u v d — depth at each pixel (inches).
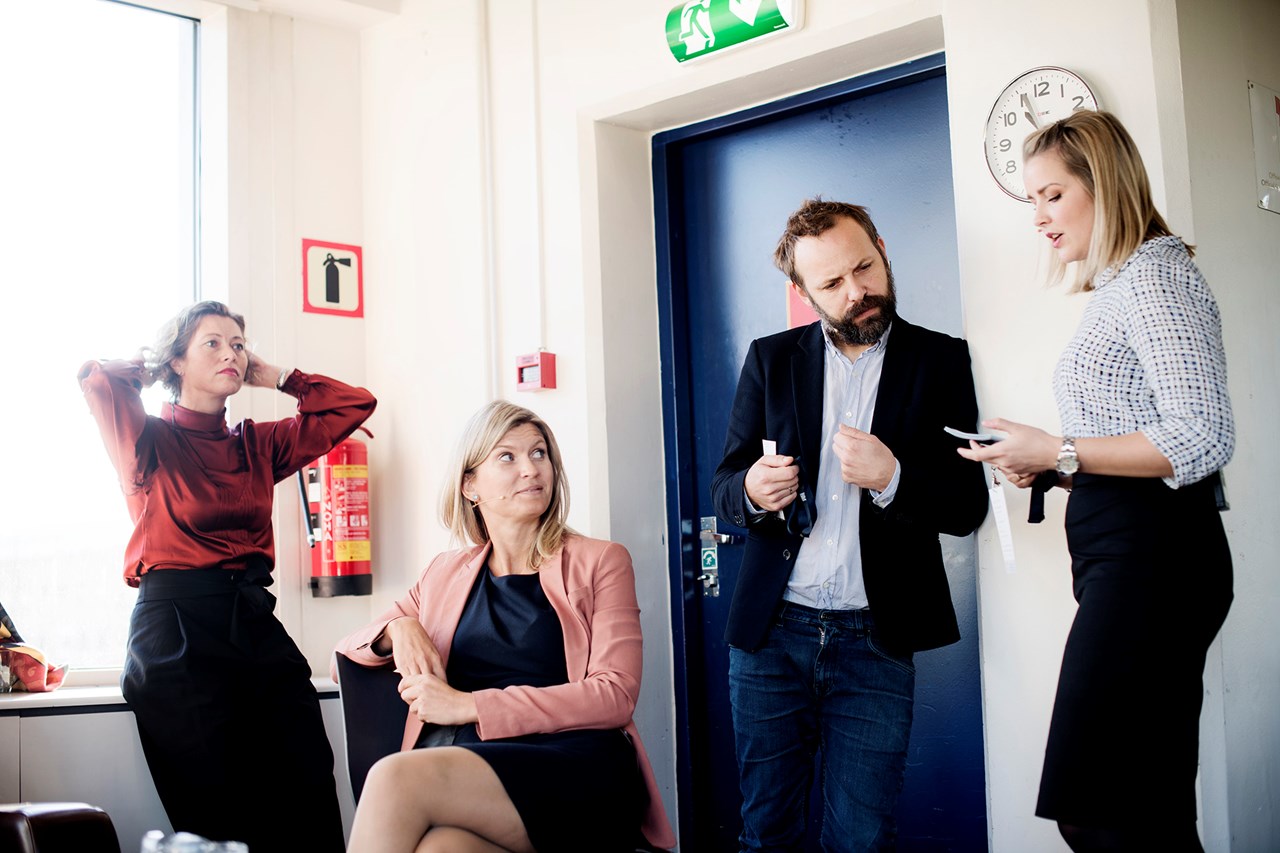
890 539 92.9
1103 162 75.5
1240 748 100.3
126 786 124.0
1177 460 69.1
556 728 88.4
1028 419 98.5
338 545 147.4
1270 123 117.6
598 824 85.3
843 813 92.5
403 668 92.4
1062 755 72.1
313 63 158.9
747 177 135.8
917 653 119.3
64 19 144.1
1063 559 96.1
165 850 66.5
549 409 140.3
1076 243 77.9
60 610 137.3
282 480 140.1
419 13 155.9
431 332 152.5
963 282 103.2
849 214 98.3
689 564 138.8
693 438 139.9
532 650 95.0
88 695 123.6
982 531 100.4
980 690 115.0
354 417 144.9
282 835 127.6
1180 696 70.1
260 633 129.5
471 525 102.3
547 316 141.3
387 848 76.3
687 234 141.4
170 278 150.4
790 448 98.7
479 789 79.4
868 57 119.2
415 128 155.9
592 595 97.5
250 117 152.5
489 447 99.8
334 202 159.3
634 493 137.6
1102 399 74.6
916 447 94.0
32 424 137.1
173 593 124.8
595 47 137.3
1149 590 70.2
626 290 139.2
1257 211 113.2
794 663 95.4
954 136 104.5
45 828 84.9
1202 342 70.6
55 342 139.8
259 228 152.1
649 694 135.5
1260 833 102.7
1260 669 106.1
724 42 122.6
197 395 132.7
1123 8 96.0
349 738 95.8
